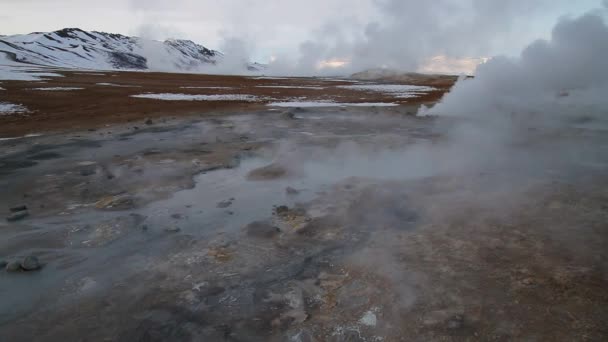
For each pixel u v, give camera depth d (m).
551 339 2.79
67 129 12.50
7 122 13.85
